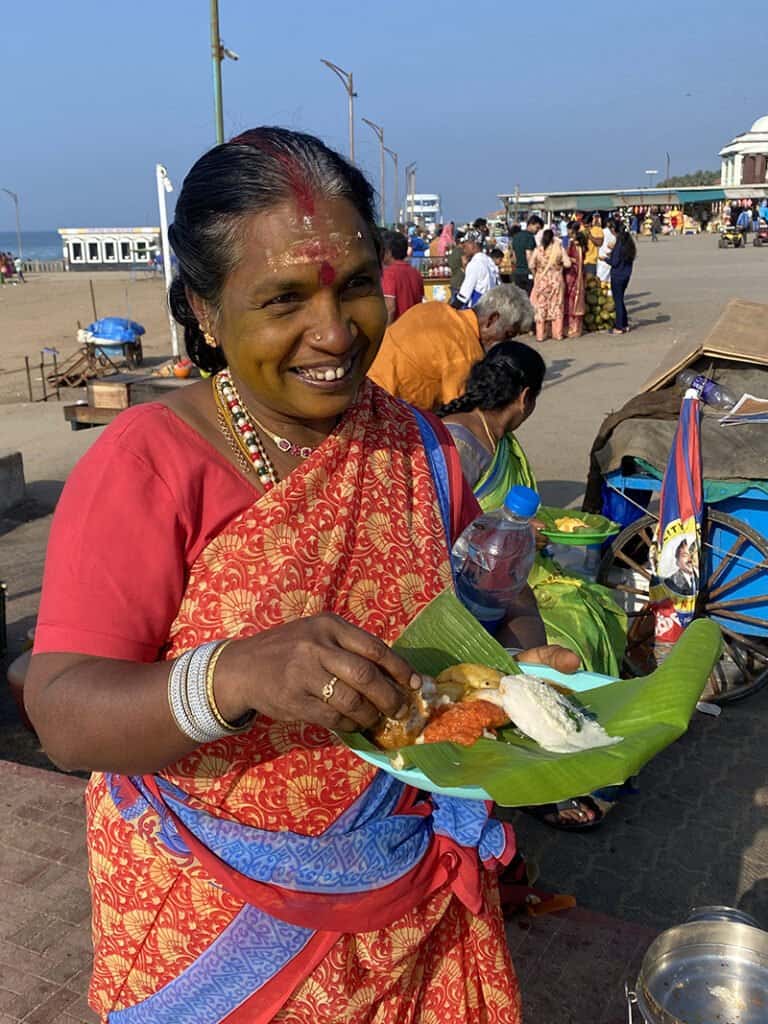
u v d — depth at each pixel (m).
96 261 60.12
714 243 42.03
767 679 4.46
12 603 5.91
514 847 1.54
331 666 1.06
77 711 1.15
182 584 1.26
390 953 1.43
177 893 1.35
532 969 2.66
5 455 7.97
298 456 1.34
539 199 53.00
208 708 1.10
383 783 1.38
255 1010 1.38
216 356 1.42
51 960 2.70
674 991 2.01
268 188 1.17
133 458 1.23
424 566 1.39
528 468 3.63
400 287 7.27
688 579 4.30
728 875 3.30
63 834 3.27
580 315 15.41
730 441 4.26
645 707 1.25
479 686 1.34
